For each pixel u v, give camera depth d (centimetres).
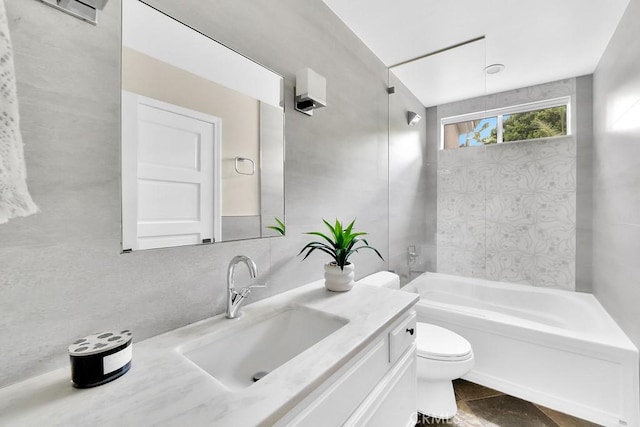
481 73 234
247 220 116
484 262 251
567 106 255
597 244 227
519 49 206
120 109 78
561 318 232
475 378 186
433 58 214
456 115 249
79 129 70
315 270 153
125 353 65
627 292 161
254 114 118
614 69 184
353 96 187
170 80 90
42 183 64
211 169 102
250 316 102
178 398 56
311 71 134
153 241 85
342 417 77
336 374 75
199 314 98
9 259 60
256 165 120
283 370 66
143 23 83
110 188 76
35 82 63
